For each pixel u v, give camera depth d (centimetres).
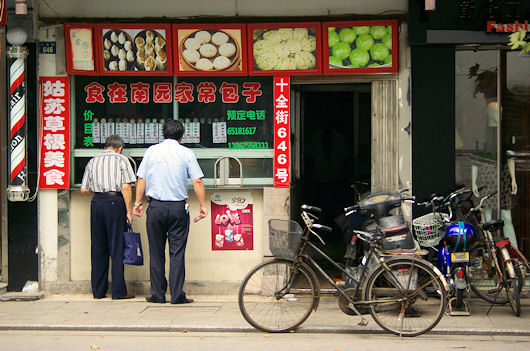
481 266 712
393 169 739
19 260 754
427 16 715
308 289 612
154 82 759
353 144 1019
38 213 756
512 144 747
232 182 757
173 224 702
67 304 711
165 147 705
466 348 562
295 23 732
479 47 738
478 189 746
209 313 668
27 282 755
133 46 746
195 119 758
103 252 733
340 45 731
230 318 648
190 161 702
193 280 762
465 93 744
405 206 736
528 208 750
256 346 568
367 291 598
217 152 756
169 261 750
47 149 756
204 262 762
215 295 759
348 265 687
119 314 665
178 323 630
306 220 611
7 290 755
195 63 744
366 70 730
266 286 612
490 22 712
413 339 591
